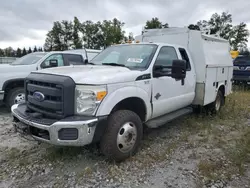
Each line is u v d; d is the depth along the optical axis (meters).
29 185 2.92
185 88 4.86
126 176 3.13
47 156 3.61
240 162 3.45
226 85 6.64
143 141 4.32
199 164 3.42
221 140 4.41
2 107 7.13
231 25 51.12
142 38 6.14
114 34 49.53
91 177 3.10
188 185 2.93
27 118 3.21
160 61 4.18
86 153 3.74
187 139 4.46
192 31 5.24
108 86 3.13
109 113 3.12
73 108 3.02
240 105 7.40
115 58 4.40
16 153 3.77
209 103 5.72
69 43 57.06
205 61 5.17
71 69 3.60
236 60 10.96
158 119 4.34
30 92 3.45
